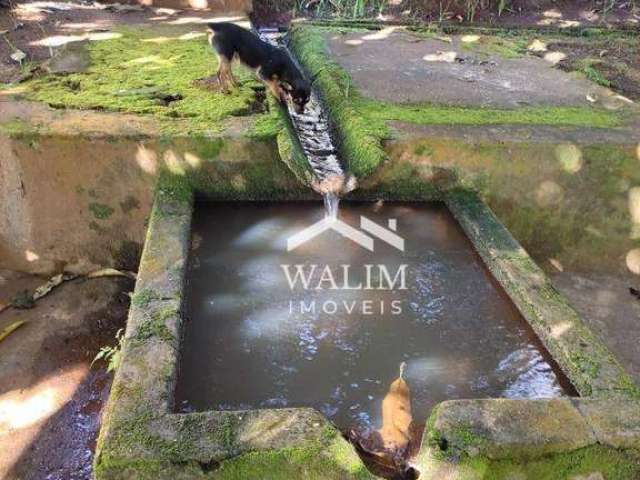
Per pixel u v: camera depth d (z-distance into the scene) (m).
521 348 2.86
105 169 3.93
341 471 2.00
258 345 2.88
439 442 2.08
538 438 2.09
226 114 4.19
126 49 5.58
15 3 6.96
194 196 3.95
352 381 2.70
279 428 2.12
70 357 3.65
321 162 4.25
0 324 3.86
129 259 4.27
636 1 8.72
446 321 3.07
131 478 2.02
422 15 8.10
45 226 4.15
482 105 4.64
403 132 4.10
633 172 4.10
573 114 4.53
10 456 3.06
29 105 4.20
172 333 2.59
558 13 8.30
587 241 4.35
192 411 2.50
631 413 2.22
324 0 8.39
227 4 7.38
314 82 5.39
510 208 4.23
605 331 3.88
